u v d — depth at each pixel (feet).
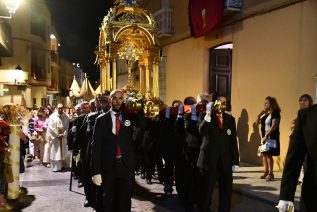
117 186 15.96
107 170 15.49
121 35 31.63
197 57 41.65
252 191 22.48
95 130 15.66
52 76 108.78
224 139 17.47
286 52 29.17
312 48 26.89
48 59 97.19
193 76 42.52
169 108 22.08
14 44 78.48
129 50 31.71
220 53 39.81
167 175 22.94
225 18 36.63
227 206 17.42
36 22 86.53
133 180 15.87
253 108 32.83
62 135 32.53
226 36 36.73
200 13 38.60
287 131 28.99
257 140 32.07
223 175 17.56
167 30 46.39
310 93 26.99
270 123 25.64
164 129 22.13
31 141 39.27
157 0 51.24
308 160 8.46
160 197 22.81
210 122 17.42
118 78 35.09
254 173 28.19
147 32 31.48
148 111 21.11
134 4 31.53
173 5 46.57
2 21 34.71
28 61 82.74
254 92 32.76
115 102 15.92
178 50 45.80
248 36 33.55
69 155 33.50
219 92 39.81
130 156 15.81
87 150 19.57
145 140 24.98
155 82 32.24
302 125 8.61
